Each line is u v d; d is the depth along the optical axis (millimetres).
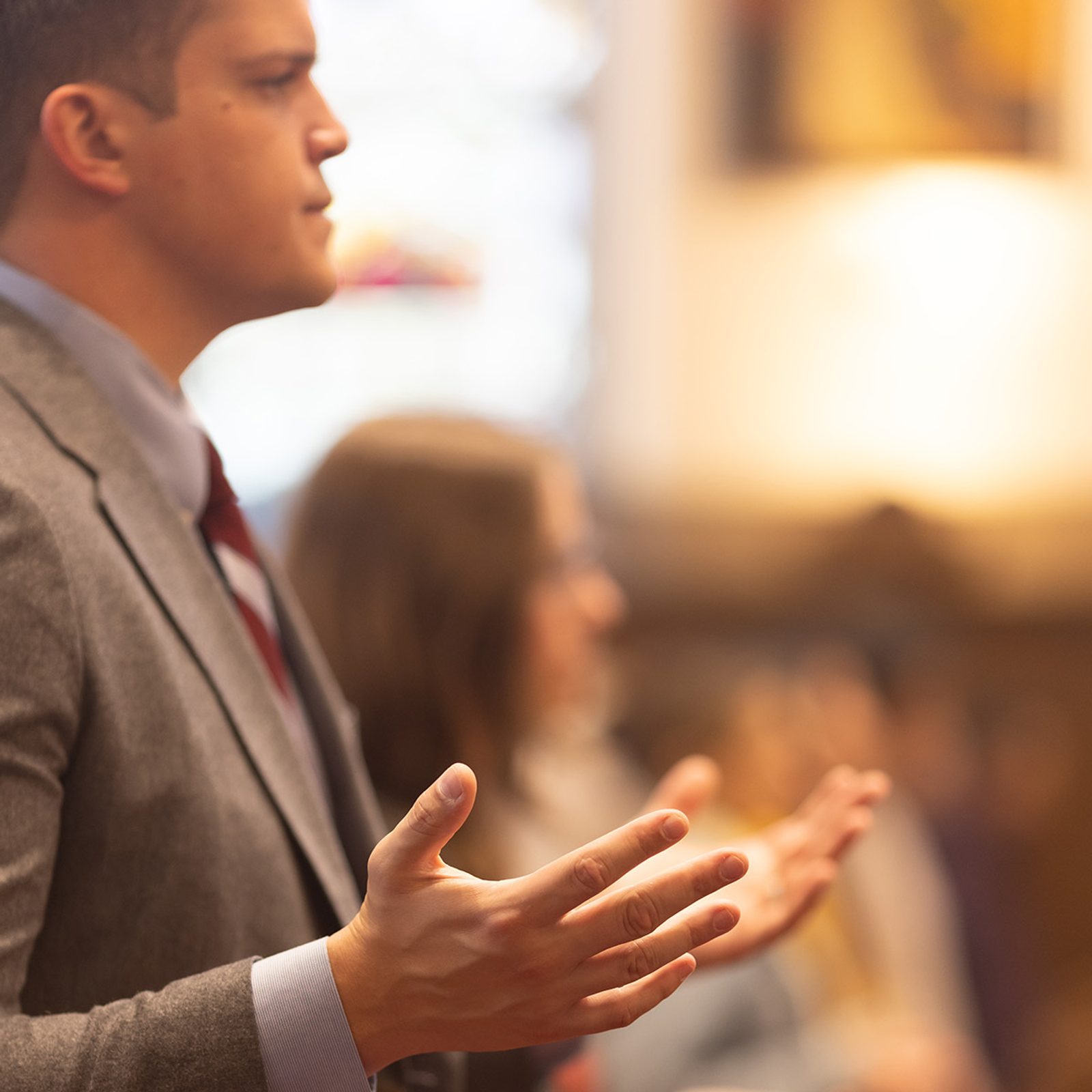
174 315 1661
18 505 1365
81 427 1533
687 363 7547
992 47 7473
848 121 7465
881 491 7492
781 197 7516
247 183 1594
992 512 7523
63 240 1600
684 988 3186
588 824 3410
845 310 7547
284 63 1614
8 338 1546
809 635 6312
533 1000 1210
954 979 4688
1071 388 7598
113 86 1556
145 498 1560
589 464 7516
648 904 1198
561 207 7574
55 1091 1218
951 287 7555
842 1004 3723
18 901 1300
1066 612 7234
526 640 2596
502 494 2596
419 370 7484
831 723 4441
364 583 2553
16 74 1565
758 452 7578
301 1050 1237
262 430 7320
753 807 4016
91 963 1425
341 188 7426
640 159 7516
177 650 1507
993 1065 4977
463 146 7492
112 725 1403
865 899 4012
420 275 7477
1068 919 6867
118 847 1415
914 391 7574
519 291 7566
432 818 1189
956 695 6961
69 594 1369
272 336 7344
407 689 2520
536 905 1186
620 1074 3086
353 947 1253
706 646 6992
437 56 7434
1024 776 6801
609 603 2887
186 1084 1229
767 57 7434
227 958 1469
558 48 7492
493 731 2568
